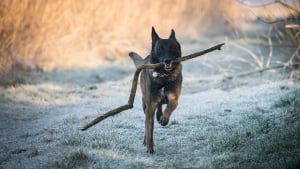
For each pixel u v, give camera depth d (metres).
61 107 12.06
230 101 11.67
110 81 16.02
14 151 8.54
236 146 8.30
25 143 9.11
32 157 8.20
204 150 8.32
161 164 7.80
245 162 7.59
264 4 12.80
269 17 14.12
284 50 16.83
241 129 9.12
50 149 8.51
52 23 17.31
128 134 9.41
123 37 20.84
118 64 18.67
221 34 27.27
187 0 26.06
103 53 19.59
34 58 16.72
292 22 14.25
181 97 12.95
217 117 10.32
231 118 10.13
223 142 8.44
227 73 16.27
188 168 7.55
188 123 10.03
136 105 12.06
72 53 17.98
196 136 9.07
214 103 11.67
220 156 7.88
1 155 8.38
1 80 14.43
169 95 8.20
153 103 8.27
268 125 9.13
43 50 17.03
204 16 27.28
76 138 8.84
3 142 9.27
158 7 23.56
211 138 8.77
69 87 14.89
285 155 7.64
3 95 12.70
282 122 9.32
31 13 16.53
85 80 16.05
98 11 19.41
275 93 11.75
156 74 8.08
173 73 8.16
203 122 9.99
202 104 11.74
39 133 9.73
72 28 18.19
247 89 12.90
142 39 22.05
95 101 12.59
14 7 15.88
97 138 8.86
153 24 23.09
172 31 8.74
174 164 7.67
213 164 7.58
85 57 18.25
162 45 8.33
